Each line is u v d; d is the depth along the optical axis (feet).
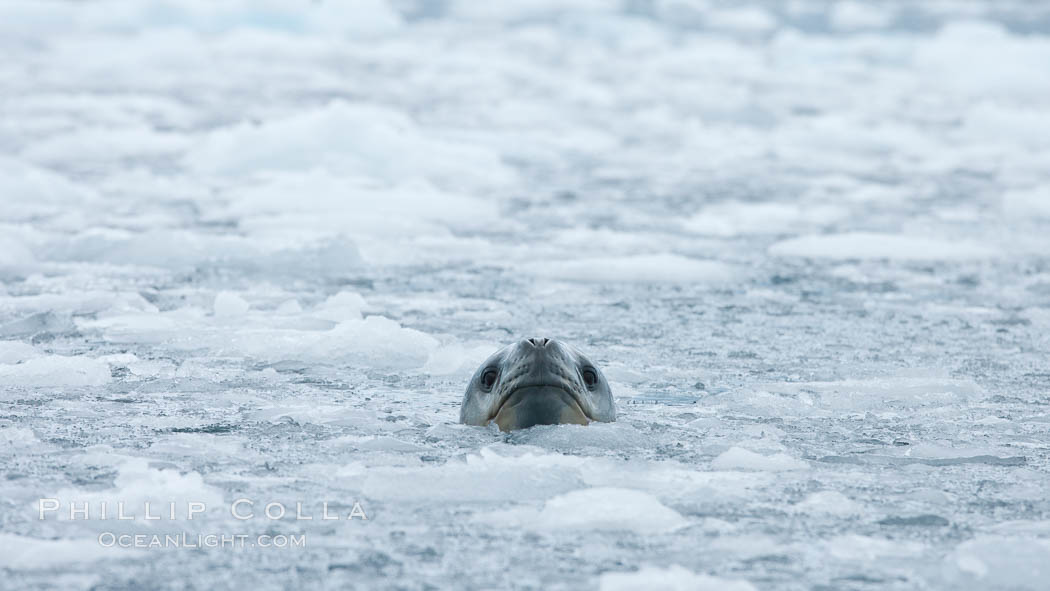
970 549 49.26
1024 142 282.15
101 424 71.67
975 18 523.70
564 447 66.59
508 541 50.98
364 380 87.56
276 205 179.32
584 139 275.39
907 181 226.38
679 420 75.92
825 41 466.70
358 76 371.76
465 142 256.93
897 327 112.78
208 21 472.85
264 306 116.47
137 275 130.82
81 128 261.85
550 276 136.36
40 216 167.94
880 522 54.44
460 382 87.66
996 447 69.87
